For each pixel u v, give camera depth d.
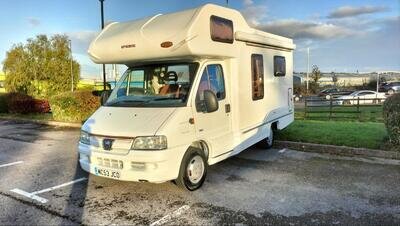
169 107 5.53
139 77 6.40
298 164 7.34
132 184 6.13
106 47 6.33
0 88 36.75
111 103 6.21
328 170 6.86
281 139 9.23
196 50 5.49
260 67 7.80
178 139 5.28
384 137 9.03
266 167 7.12
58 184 6.27
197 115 5.68
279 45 8.70
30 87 33.00
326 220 4.59
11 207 5.21
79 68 35.53
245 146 7.22
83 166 5.70
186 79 5.86
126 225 4.56
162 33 5.64
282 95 9.23
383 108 8.41
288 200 5.30
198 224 4.54
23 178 6.69
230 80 6.60
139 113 5.57
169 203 5.26
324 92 48.44
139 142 5.06
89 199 5.49
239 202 5.25
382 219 4.61
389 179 6.24
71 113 14.67
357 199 5.30
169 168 5.15
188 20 5.58
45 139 11.16
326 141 8.91
